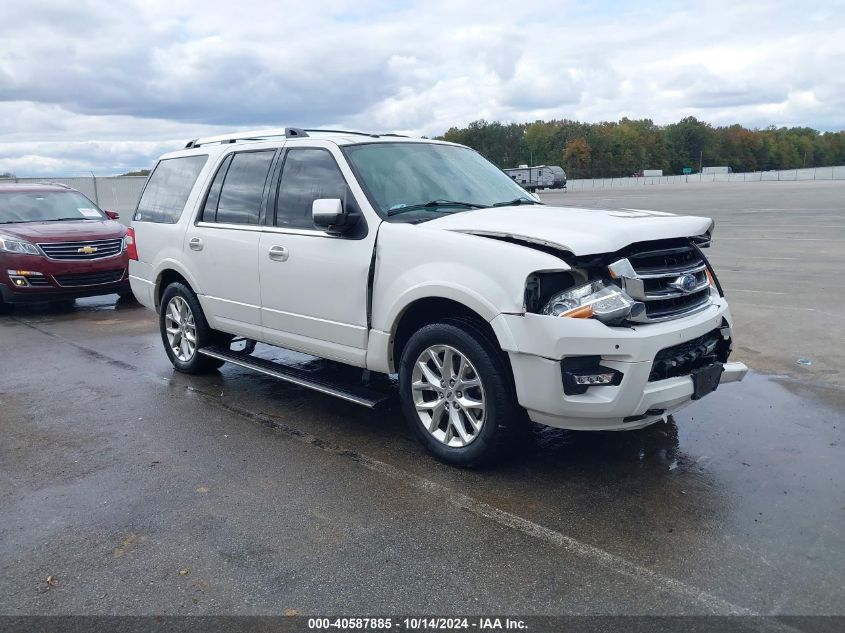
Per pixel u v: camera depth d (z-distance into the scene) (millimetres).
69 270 9750
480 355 3912
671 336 3717
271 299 5207
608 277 3734
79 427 5125
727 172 109562
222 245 5566
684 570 3119
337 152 4809
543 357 3639
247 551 3352
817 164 165500
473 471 4207
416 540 3420
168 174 6480
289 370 5188
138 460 4488
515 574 3117
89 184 19484
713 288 4531
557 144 125875
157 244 6340
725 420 4969
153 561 3283
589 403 3637
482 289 3812
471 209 4688
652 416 3838
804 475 4066
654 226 4000
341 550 3344
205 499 3914
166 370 6668
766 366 6230
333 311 4727
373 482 4090
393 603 2926
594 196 48844
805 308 8469
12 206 10750
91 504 3883
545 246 3760
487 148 127688
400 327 4496
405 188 4742
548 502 3793
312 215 4746
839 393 5477
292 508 3783
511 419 3934
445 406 4242
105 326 8945
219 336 6203
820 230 18109
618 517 3613
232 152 5727
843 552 3242
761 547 3301
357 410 5395
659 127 143625
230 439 4828
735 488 3920
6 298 9641
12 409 5574
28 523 3682
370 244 4438
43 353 7465
